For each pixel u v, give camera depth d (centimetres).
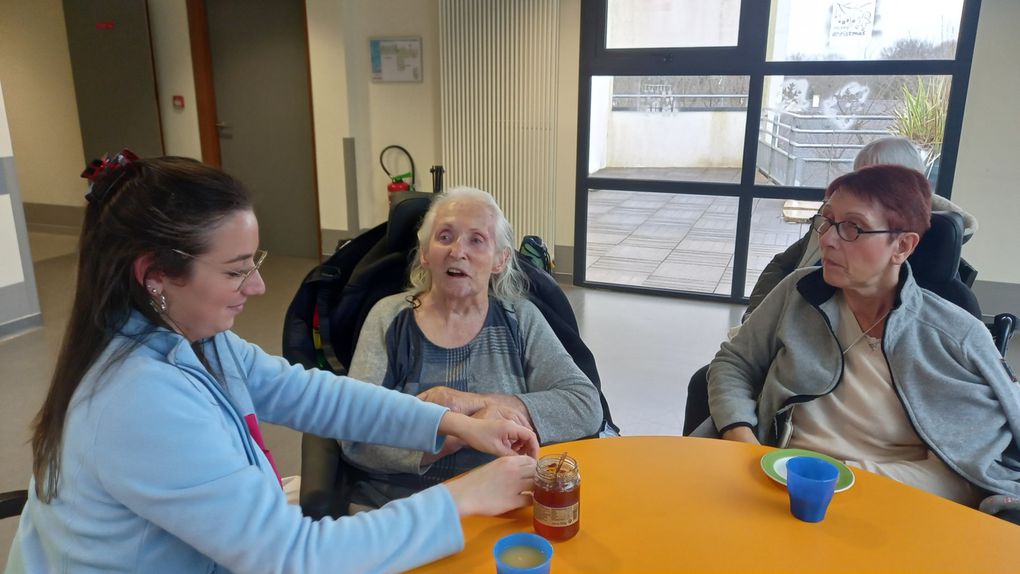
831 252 159
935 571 103
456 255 170
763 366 187
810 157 448
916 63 407
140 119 602
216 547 92
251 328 427
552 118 486
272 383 130
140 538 92
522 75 485
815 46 430
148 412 89
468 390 177
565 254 514
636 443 144
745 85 446
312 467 154
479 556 106
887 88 421
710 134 463
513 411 163
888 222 153
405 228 188
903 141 243
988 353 157
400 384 178
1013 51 387
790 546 108
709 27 446
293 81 562
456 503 109
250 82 575
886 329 160
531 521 116
